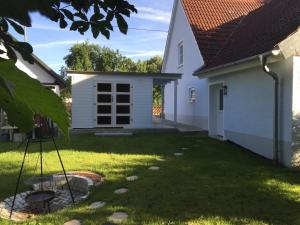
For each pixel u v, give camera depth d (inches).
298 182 293.1
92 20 105.0
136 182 291.4
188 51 732.0
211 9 723.4
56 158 405.1
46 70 667.4
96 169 346.3
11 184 307.4
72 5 90.8
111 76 655.8
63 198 287.6
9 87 29.7
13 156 422.3
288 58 351.9
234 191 266.5
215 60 579.2
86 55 1391.5
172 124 741.9
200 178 303.1
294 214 221.5
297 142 350.6
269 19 486.3
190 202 242.5
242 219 213.2
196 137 564.1
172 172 325.1
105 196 257.3
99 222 210.8
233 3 742.5
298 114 349.7
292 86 348.5
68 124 34.9
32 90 32.2
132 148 466.9
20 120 34.9
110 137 581.0
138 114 667.4
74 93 643.5
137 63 1502.2
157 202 243.0
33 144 507.8
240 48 485.4
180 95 799.7
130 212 225.8
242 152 429.4
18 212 253.4
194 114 703.1
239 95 465.7
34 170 351.6
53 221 215.5
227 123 504.7
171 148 460.8
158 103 1157.1
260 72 410.6
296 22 375.2
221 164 361.4
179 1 788.0
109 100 657.6
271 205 237.3
